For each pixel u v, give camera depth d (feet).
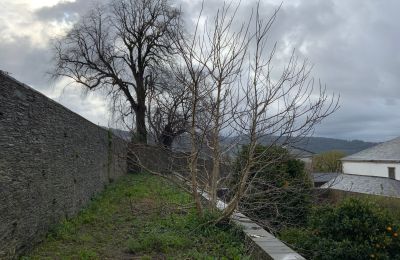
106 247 24.43
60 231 27.76
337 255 30.99
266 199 29.53
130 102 94.12
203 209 27.68
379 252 31.27
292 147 27.30
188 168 29.78
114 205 41.63
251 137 25.17
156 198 44.37
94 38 105.40
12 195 21.24
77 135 38.24
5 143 20.36
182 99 28.78
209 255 21.58
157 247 23.34
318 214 34.86
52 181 29.09
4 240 20.06
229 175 28.94
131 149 30.76
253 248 22.34
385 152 126.21
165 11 97.35
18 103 22.30
